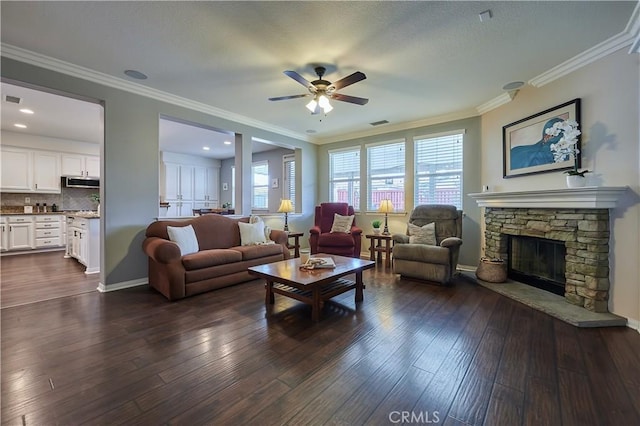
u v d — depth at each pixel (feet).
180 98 12.75
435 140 15.98
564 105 9.69
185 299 10.19
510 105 12.31
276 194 25.30
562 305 9.09
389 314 8.83
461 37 8.09
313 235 16.65
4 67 8.72
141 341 7.09
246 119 15.74
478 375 5.69
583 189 8.27
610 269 8.46
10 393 5.15
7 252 18.57
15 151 18.90
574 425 4.40
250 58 9.29
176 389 5.28
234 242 13.92
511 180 12.26
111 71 10.29
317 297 8.29
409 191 16.84
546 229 10.18
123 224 11.39
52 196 21.18
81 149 21.58
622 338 7.24
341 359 6.28
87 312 8.96
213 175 29.89
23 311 9.02
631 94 7.99
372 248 16.24
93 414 4.66
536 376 5.65
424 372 5.80
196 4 6.75
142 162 11.84
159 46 8.61
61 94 10.03
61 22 7.44
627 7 6.81
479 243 14.42
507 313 8.88
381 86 11.44
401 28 7.69
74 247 16.83
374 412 4.70
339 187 20.36
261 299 10.21
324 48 8.67
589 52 8.75
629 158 8.04
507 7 6.84
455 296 10.52
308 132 19.08
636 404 4.85
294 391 5.22
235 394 5.14
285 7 6.86
